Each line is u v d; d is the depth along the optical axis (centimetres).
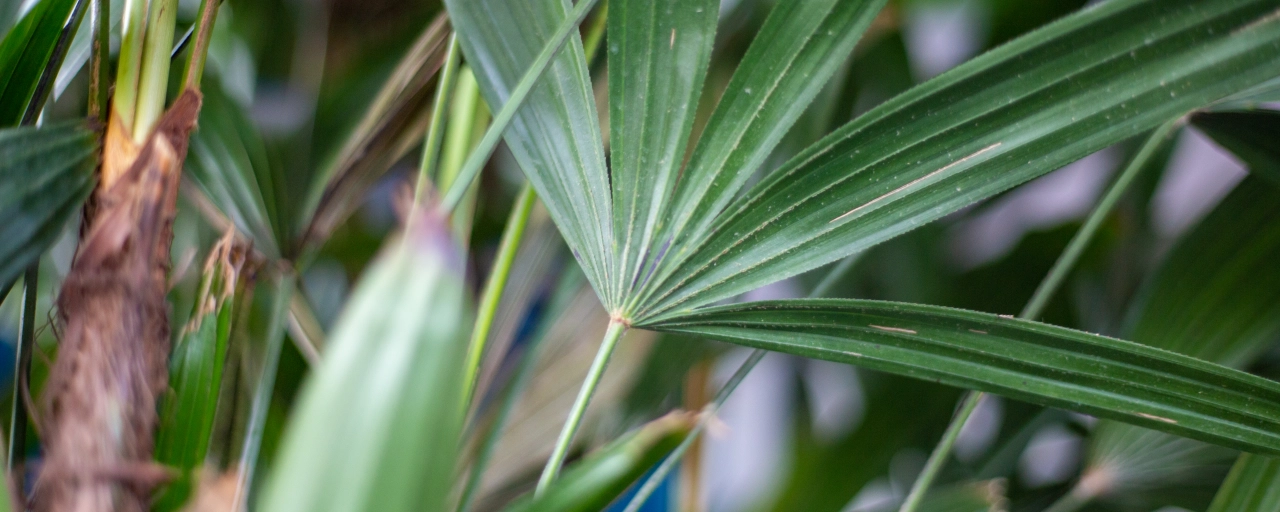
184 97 74
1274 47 73
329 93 106
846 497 119
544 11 79
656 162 79
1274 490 84
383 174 96
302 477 64
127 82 74
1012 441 113
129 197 72
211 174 86
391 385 64
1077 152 75
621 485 74
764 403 170
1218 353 94
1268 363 100
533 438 105
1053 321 118
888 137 76
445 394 64
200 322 78
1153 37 73
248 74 114
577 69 79
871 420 121
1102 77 74
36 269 76
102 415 70
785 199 78
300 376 99
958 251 139
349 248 125
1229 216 95
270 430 94
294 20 115
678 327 80
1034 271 121
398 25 110
